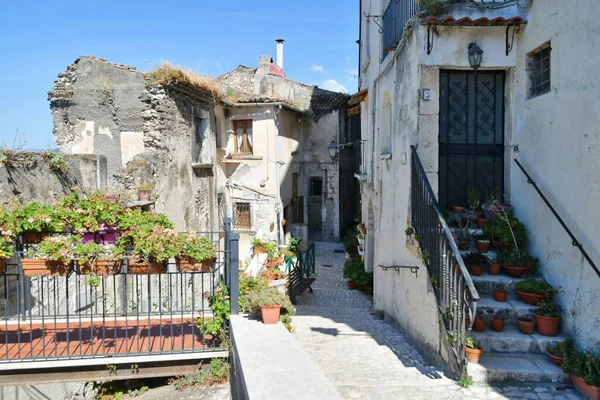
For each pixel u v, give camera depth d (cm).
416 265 684
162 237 580
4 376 561
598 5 473
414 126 689
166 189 1152
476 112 718
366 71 1390
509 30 658
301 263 1399
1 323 695
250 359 401
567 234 532
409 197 725
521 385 460
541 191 592
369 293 1373
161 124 1138
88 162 909
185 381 586
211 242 612
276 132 1847
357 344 714
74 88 1162
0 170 717
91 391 666
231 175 1883
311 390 332
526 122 638
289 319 610
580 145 507
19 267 607
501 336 514
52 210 631
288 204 2042
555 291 547
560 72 547
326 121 2233
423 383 481
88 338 650
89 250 572
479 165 720
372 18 1207
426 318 625
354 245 1858
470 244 651
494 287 582
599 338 470
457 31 660
